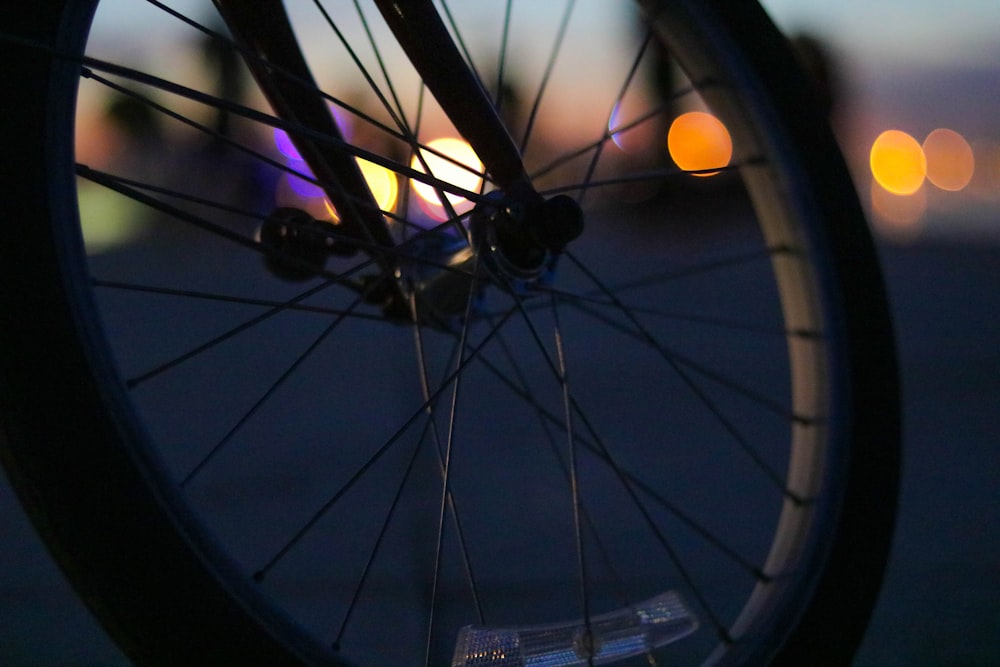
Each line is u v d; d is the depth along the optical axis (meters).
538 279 1.47
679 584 2.33
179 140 7.50
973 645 2.03
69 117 1.05
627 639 1.50
